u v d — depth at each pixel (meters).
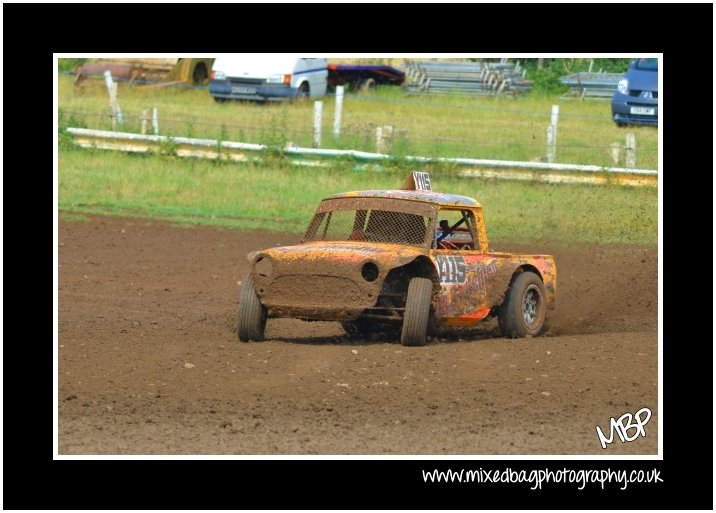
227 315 37.81
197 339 33.03
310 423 24.59
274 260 31.69
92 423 24.53
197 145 69.56
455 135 76.38
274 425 24.44
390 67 104.19
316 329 36.47
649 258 51.00
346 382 27.92
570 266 49.84
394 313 32.25
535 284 35.56
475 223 35.00
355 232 33.81
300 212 61.25
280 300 31.69
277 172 66.75
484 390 27.42
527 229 56.84
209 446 22.94
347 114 85.44
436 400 26.52
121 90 97.12
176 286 44.03
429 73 105.75
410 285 31.42
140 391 27.08
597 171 62.78
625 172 62.34
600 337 34.12
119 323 35.22
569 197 61.25
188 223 58.34
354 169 66.94
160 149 70.00
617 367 29.86
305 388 27.34
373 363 29.70
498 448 23.25
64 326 34.41
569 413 25.83
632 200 60.59
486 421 25.02
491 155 70.75
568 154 69.62
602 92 102.44
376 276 30.84
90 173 66.31
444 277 32.38
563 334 37.19
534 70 111.56
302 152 68.00
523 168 64.19
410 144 71.38
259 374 28.66
